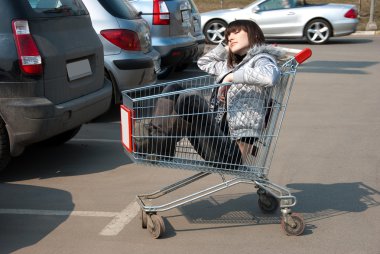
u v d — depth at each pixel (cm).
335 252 421
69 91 589
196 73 1284
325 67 1308
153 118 432
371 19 2077
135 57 811
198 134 434
